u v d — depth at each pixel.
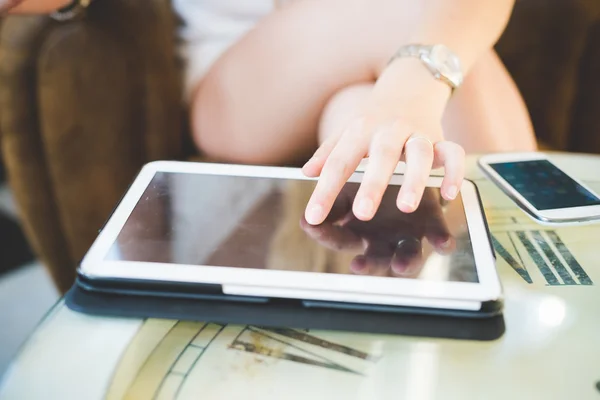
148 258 0.34
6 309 0.93
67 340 0.32
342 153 0.41
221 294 0.33
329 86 0.66
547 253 0.41
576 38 0.82
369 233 0.37
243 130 0.71
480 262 0.34
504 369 0.32
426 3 0.57
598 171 0.51
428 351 0.33
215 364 0.32
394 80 0.50
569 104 0.86
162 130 0.71
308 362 0.32
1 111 0.65
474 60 0.55
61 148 0.67
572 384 0.31
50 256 0.75
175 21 0.77
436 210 0.39
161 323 0.34
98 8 0.64
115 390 0.30
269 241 0.36
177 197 0.40
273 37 0.69
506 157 0.52
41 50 0.63
